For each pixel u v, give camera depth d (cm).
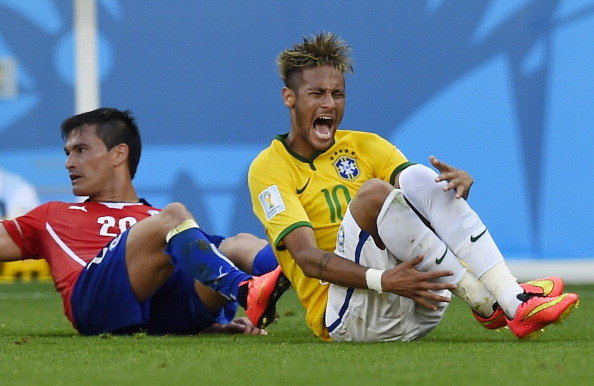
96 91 3222
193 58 3234
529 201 3116
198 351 1137
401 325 1219
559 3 3120
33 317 1986
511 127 3128
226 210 3200
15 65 3241
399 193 1134
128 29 3234
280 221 1236
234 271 1309
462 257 1170
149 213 1493
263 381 854
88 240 1446
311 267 1195
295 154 1305
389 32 3186
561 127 3111
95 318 1424
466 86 3156
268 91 3228
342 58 1308
